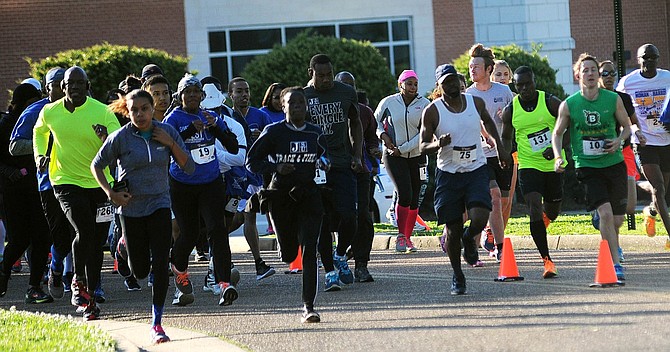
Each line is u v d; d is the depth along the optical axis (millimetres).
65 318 17922
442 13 57344
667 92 24016
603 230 19750
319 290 21203
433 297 19203
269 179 17656
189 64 57219
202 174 18922
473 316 16750
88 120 19562
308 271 17125
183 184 18938
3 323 17281
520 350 13961
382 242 31562
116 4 57250
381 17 57312
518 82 21797
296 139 17438
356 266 22188
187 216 19281
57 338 15422
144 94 16844
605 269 19266
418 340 15047
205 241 25719
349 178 21016
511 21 57656
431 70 57312
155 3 57281
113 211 19656
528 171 21688
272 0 57281
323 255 20797
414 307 18094
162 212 16844
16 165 21938
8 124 22016
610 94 20125
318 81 20938
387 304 18656
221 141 19016
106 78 48125
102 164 16906
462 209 19531
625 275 20766
